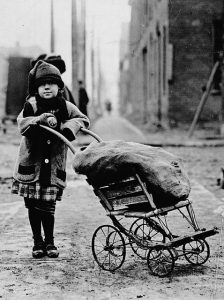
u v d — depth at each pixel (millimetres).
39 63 5629
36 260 5453
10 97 28281
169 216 7668
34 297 4359
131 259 5473
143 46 38375
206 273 4949
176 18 26688
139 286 4602
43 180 5504
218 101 26734
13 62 27406
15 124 29359
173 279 4781
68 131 5477
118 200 4988
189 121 27188
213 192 10023
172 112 27312
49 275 4945
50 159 5562
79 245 6086
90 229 6941
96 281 4758
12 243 6164
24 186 5543
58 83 5609
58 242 6230
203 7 26422
